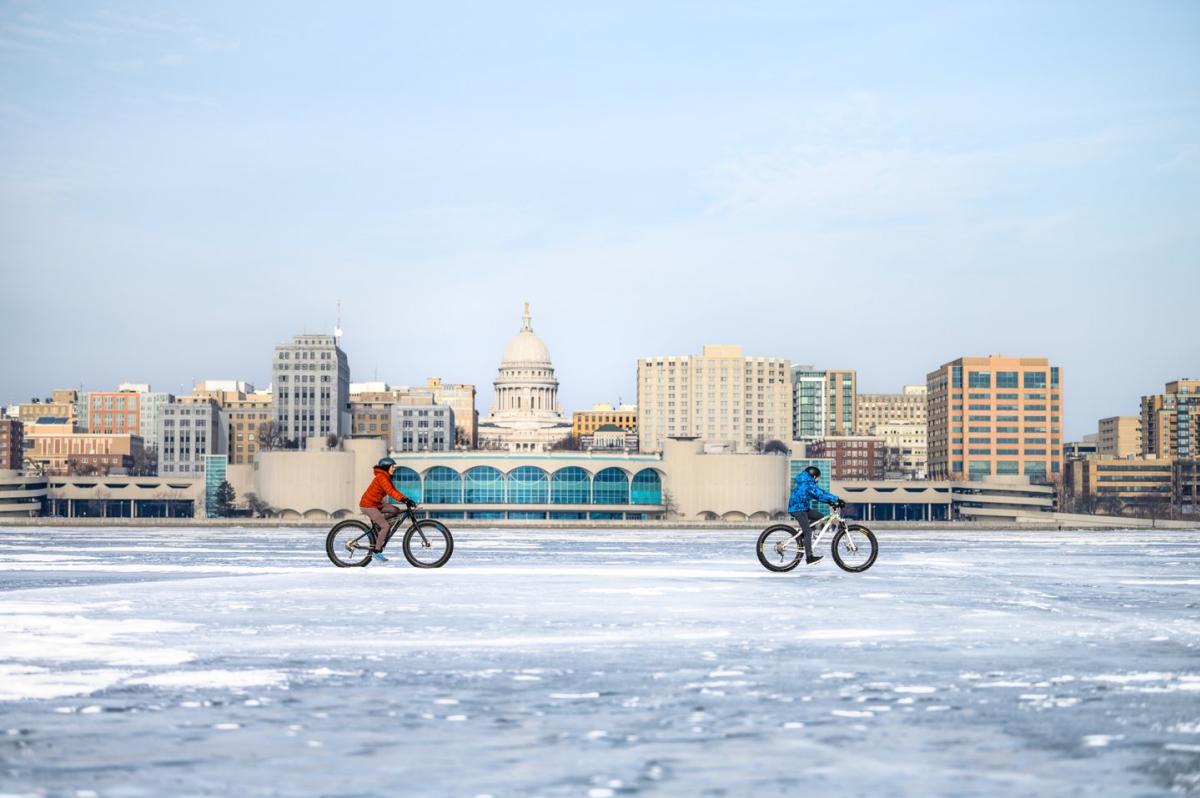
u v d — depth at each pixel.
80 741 15.02
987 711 16.89
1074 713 16.75
